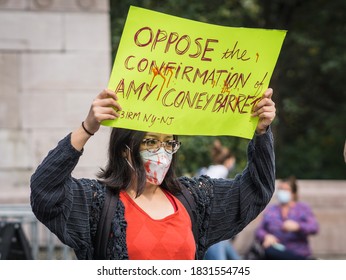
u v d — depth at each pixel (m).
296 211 14.91
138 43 5.94
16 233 11.28
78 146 5.80
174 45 6.00
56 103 15.81
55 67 15.82
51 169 5.75
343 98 30.19
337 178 28.81
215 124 6.11
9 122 15.68
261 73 6.15
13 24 15.71
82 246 5.93
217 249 14.17
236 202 6.35
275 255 14.67
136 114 5.93
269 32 6.11
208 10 23.80
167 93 6.00
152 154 6.01
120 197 6.02
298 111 28.77
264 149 6.30
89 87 15.88
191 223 6.14
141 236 5.89
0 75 15.66
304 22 28.30
